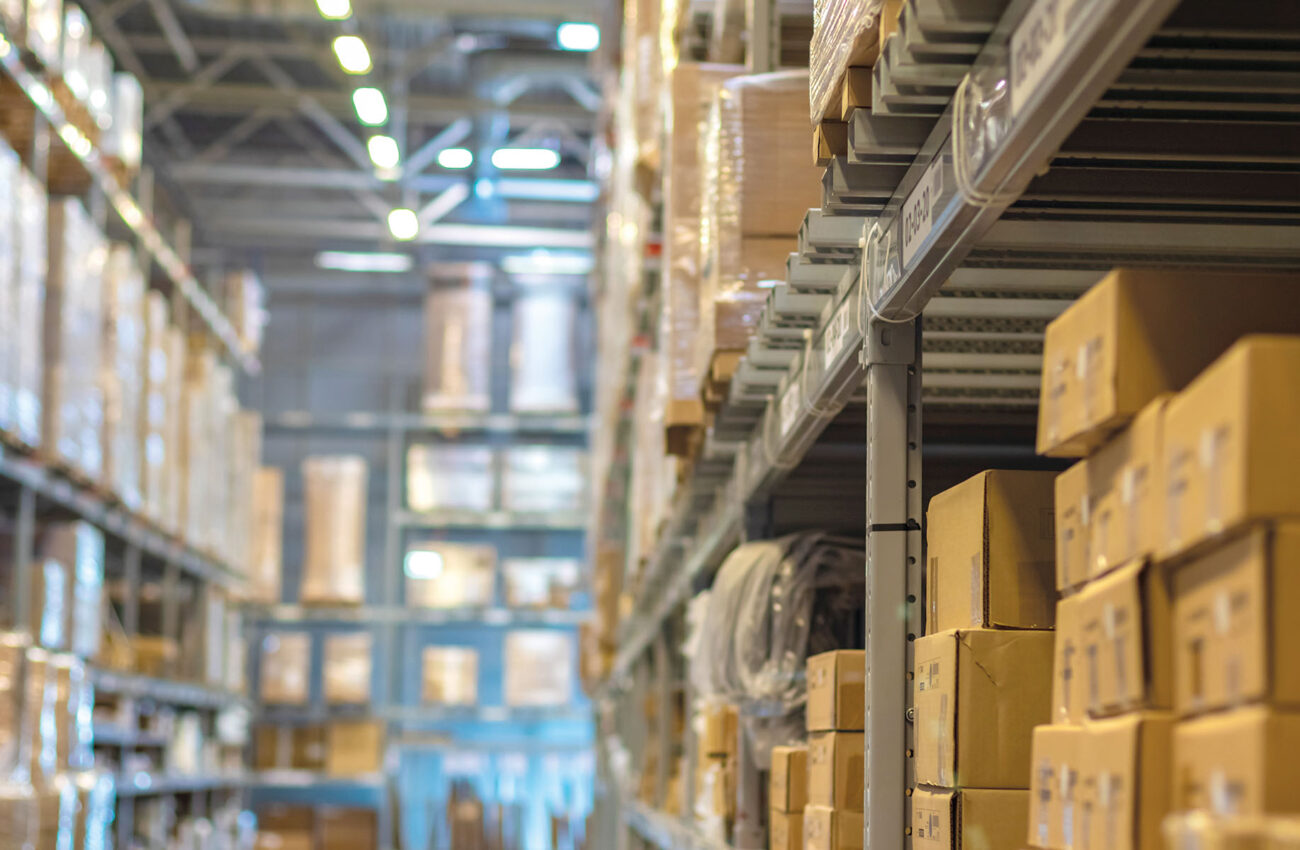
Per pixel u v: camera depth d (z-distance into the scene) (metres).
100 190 7.46
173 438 8.59
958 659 1.99
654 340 5.07
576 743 13.37
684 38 3.92
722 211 3.06
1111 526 1.51
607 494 9.41
